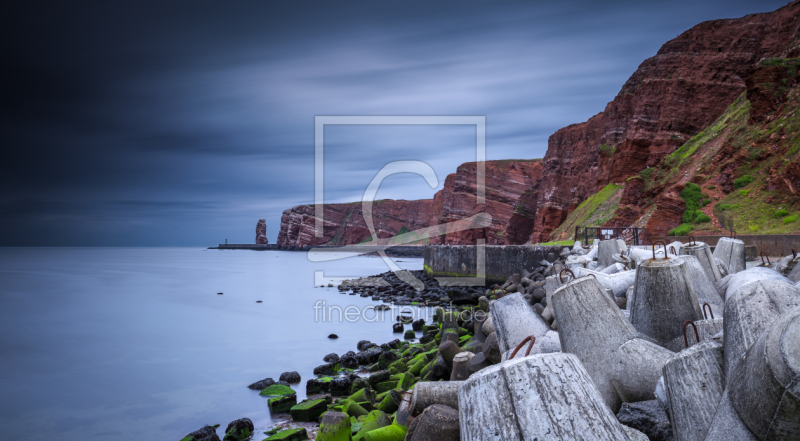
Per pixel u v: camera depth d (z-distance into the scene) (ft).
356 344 58.90
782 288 11.58
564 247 93.56
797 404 7.21
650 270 17.93
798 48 105.40
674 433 11.16
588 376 9.62
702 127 170.30
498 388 9.25
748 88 105.09
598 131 235.20
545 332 20.02
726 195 94.22
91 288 143.43
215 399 38.34
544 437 8.46
